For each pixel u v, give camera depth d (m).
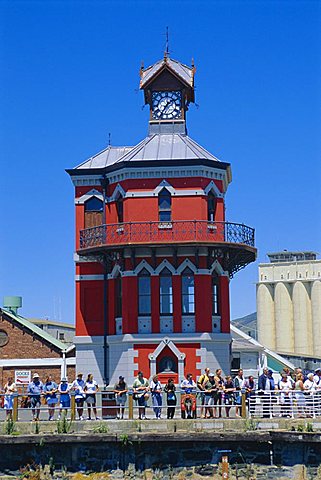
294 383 32.25
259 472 29.70
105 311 40.78
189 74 43.19
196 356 39.22
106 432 30.31
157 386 32.09
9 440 29.78
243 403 30.92
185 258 39.75
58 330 65.62
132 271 39.69
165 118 43.09
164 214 40.34
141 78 43.19
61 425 30.50
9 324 45.34
